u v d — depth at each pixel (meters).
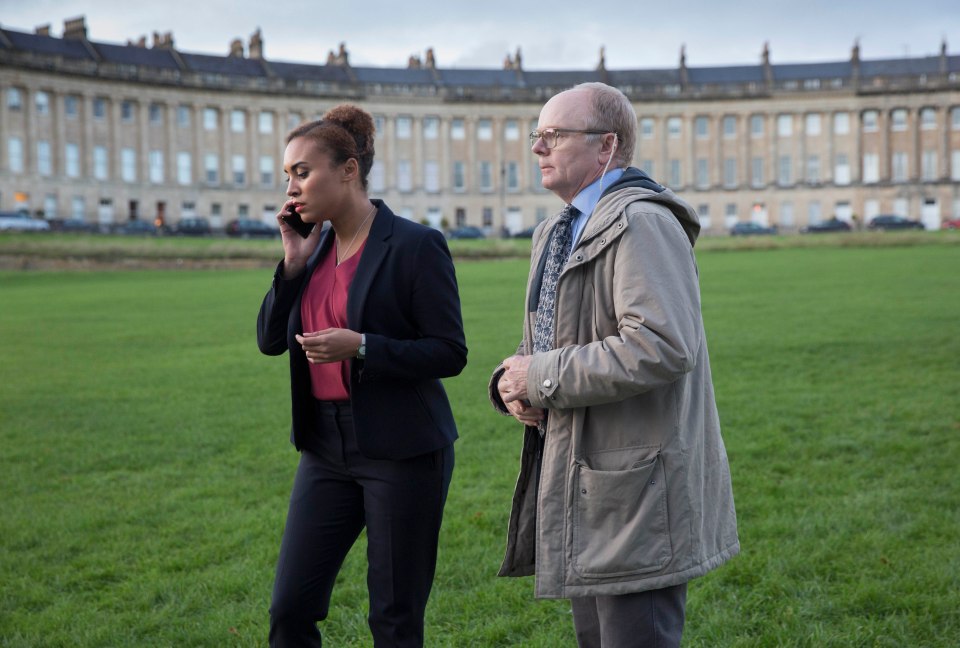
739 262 41.16
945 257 38.50
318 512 4.00
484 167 96.75
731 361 14.55
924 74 91.88
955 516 6.73
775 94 94.19
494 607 5.56
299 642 3.96
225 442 10.15
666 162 96.12
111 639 5.29
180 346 18.84
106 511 7.69
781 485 7.75
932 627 4.97
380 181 94.56
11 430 10.97
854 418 10.26
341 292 4.05
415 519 3.98
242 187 90.94
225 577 6.07
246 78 90.12
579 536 3.46
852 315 19.97
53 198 81.06
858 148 93.69
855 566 5.85
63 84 81.38
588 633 3.93
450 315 4.02
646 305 3.32
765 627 5.10
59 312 26.58
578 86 3.80
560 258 3.81
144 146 86.00
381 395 3.93
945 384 12.05
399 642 3.97
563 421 3.56
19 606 5.81
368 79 96.50
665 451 3.43
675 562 3.37
